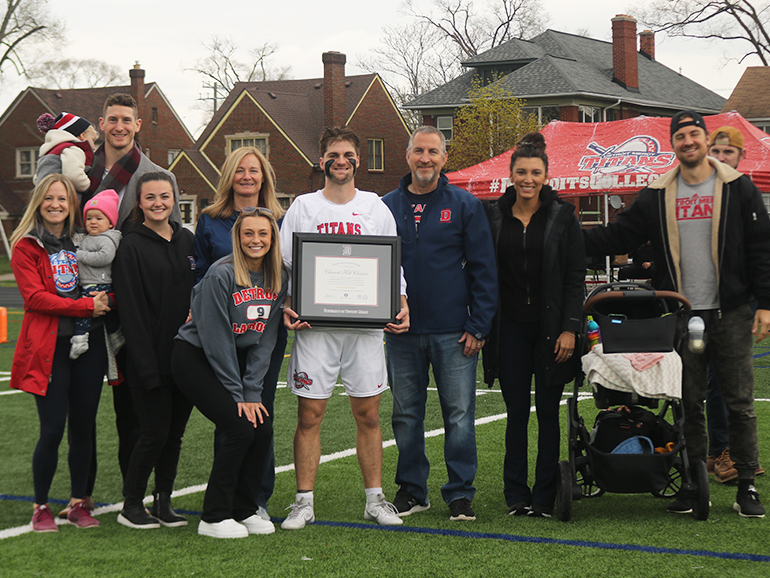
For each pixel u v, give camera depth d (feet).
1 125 146.10
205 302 13.91
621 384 14.67
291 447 21.77
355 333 15.15
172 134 169.37
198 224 15.57
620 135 45.55
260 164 15.49
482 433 22.76
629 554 13.02
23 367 14.20
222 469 14.11
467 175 46.42
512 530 14.47
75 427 14.78
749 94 128.06
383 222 15.58
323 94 134.62
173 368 14.17
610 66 141.08
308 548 13.50
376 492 15.30
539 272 15.43
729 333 15.55
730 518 15.11
